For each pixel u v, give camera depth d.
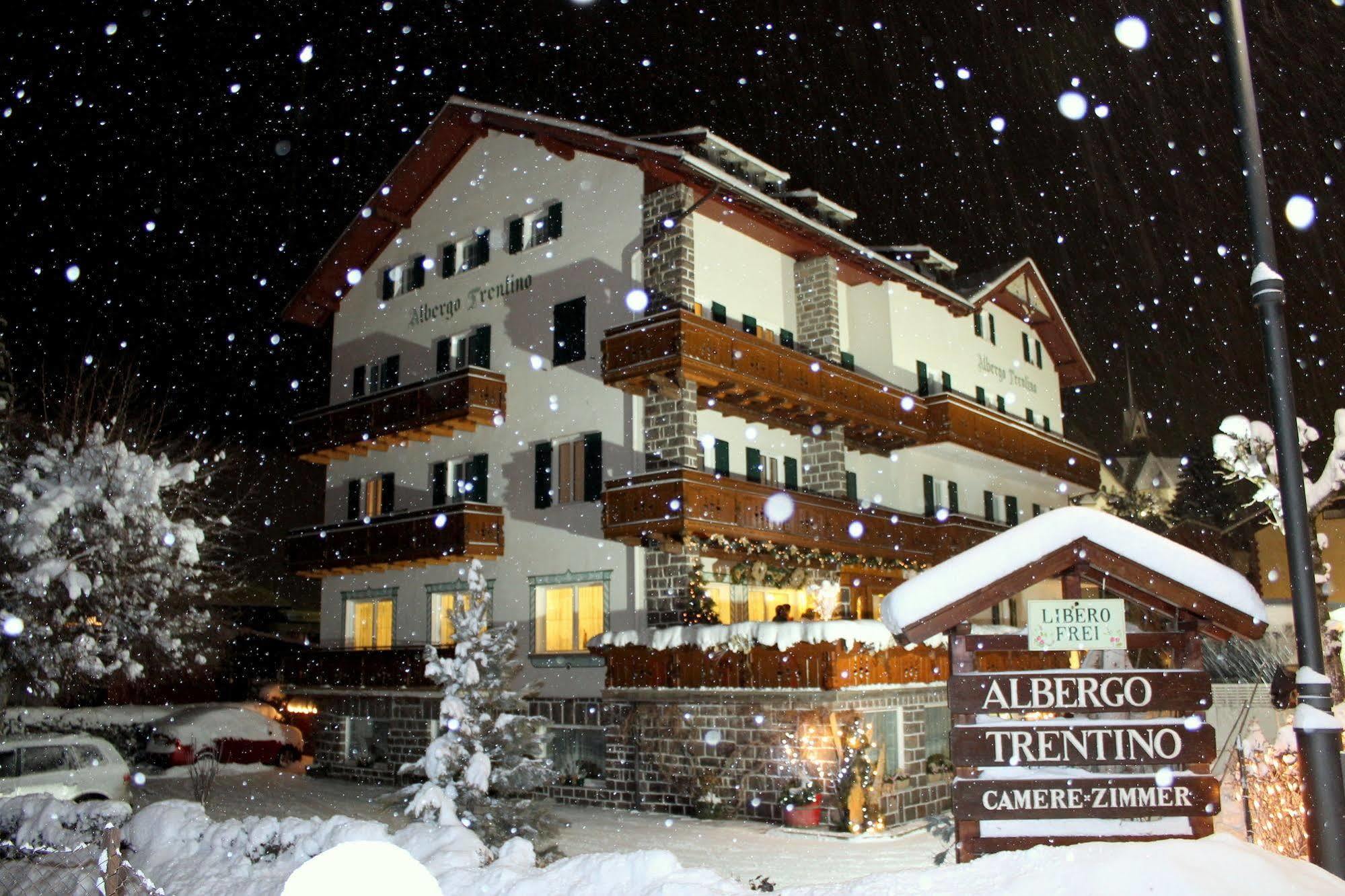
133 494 18.97
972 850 8.17
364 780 25.62
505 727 14.75
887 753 18.84
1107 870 6.59
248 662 36.44
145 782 24.84
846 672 17.62
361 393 28.69
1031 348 36.16
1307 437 16.09
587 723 21.52
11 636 17.27
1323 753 7.18
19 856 11.65
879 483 27.59
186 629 21.47
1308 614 7.41
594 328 23.23
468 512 23.55
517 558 23.78
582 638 22.38
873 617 26.25
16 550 16.91
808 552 23.20
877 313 27.67
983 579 8.47
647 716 19.97
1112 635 8.52
